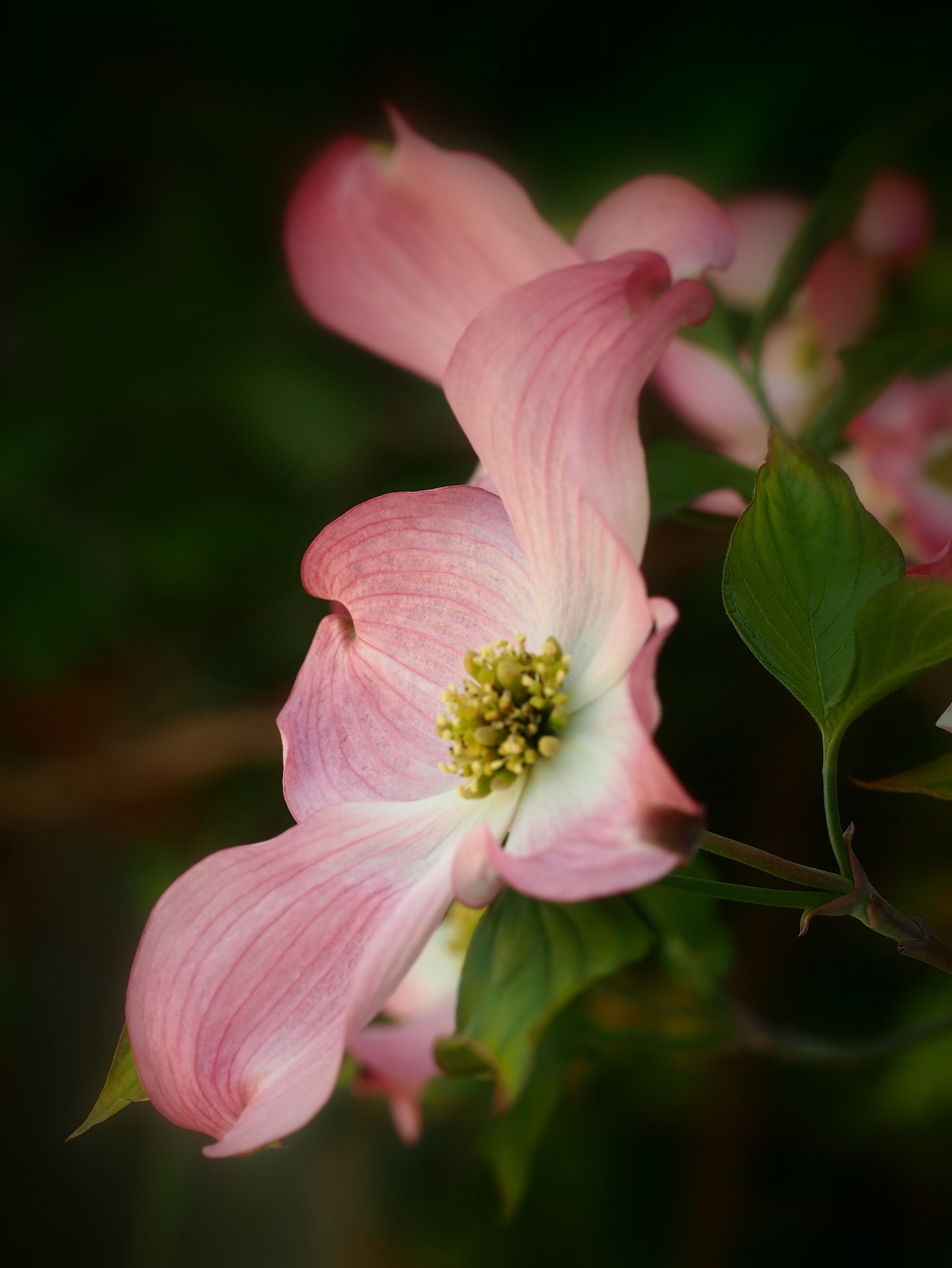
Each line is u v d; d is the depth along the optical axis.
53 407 0.54
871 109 0.47
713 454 0.34
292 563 0.53
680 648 0.50
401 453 0.52
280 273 0.53
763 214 0.42
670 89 0.50
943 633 0.29
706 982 0.36
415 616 0.33
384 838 0.32
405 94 0.54
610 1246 0.51
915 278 0.42
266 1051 0.30
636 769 0.29
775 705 0.49
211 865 0.31
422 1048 0.36
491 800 0.32
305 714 0.33
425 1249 0.53
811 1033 0.50
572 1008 0.36
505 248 0.34
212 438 0.54
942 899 0.47
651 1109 0.49
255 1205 0.54
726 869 0.50
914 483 0.38
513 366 0.31
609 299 0.31
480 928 0.30
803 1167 0.51
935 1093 0.43
